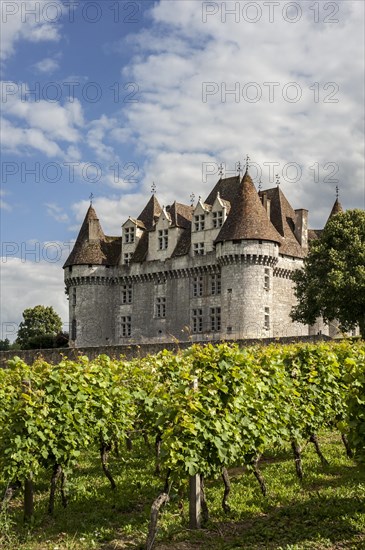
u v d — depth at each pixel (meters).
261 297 57.66
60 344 85.12
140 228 70.69
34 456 12.84
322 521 11.46
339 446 18.03
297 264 63.22
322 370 16.58
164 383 14.61
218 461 12.04
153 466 16.97
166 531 11.52
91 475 16.30
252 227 57.91
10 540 11.25
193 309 62.84
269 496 13.36
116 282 70.12
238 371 12.82
